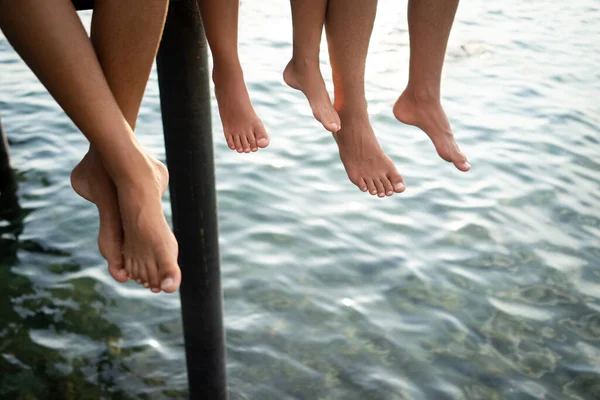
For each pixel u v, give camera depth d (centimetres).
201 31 162
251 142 159
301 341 289
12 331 291
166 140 176
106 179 115
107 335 292
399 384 272
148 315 304
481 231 362
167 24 158
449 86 543
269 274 323
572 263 342
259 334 291
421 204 381
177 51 161
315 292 314
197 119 172
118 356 283
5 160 396
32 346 285
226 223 355
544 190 403
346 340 290
